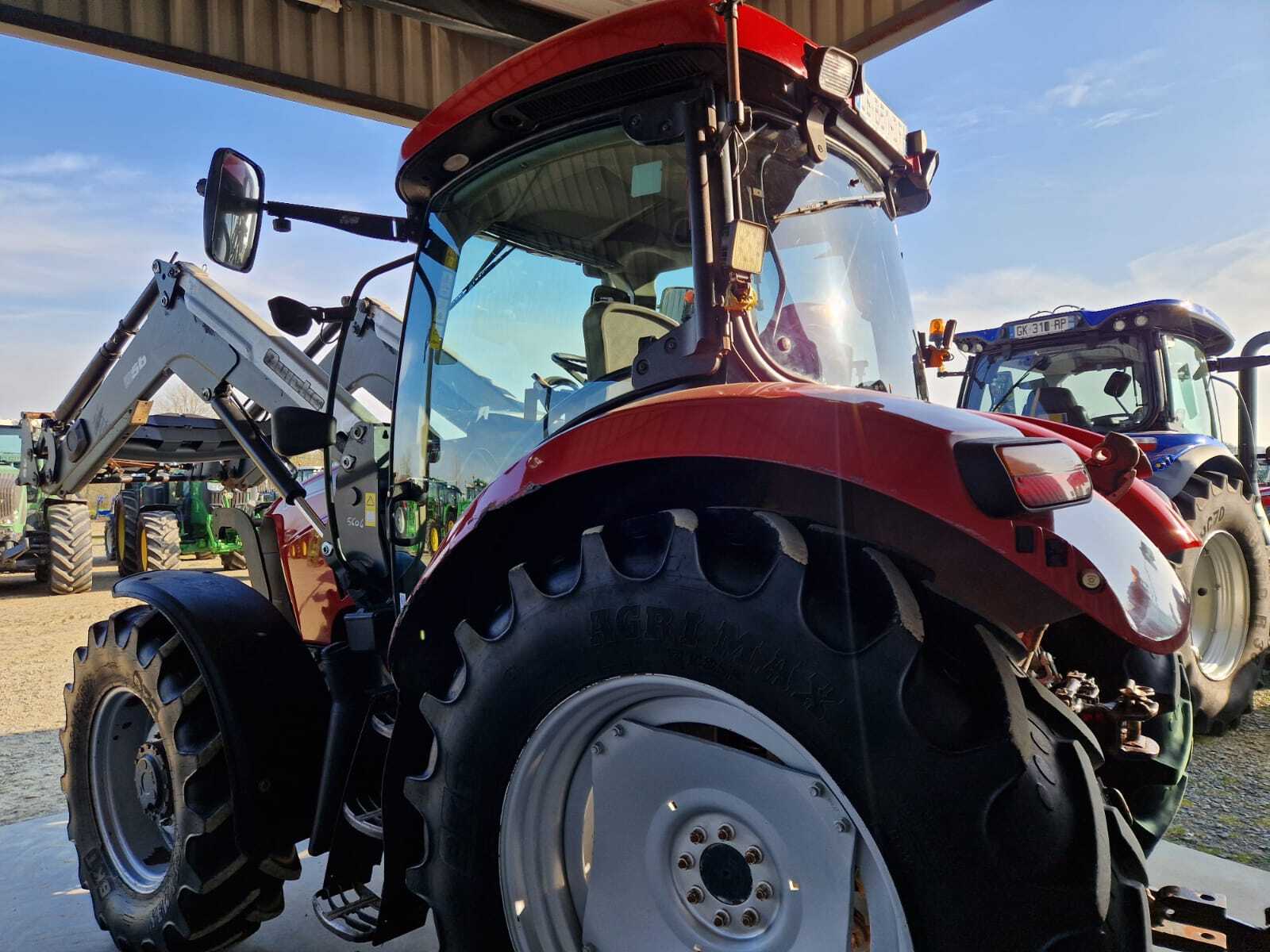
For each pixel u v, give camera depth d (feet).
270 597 9.23
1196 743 13.61
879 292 6.92
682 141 5.43
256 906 7.09
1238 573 14.40
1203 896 5.15
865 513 4.84
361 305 9.95
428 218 6.90
